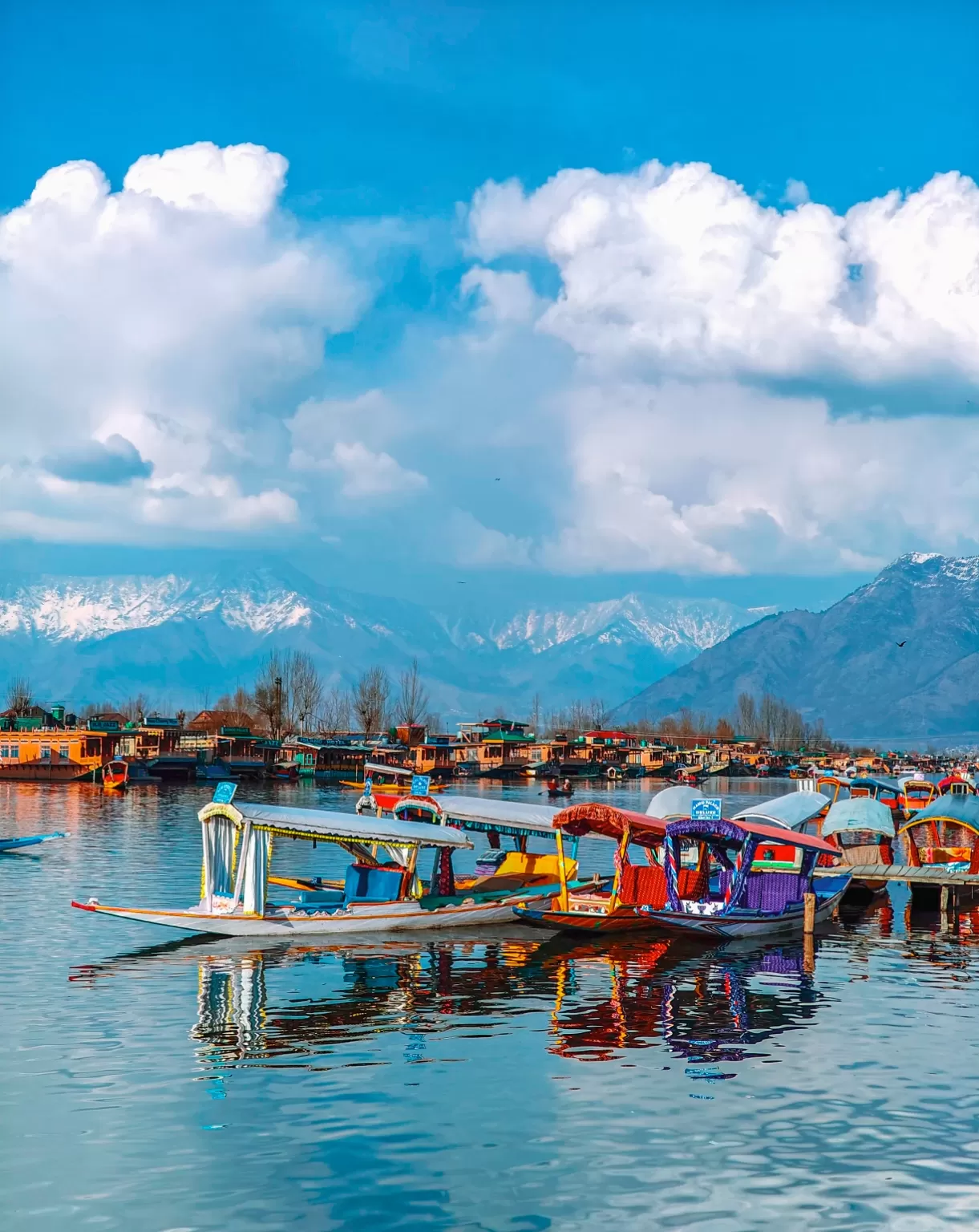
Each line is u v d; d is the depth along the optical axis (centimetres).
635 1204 1909
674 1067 2608
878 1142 2167
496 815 4803
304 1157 2066
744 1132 2211
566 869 4878
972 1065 2645
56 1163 2027
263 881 3972
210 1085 2422
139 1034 2783
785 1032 2917
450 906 4241
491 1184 1973
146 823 8519
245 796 11906
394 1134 2172
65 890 4978
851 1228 1845
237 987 3275
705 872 4722
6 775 14988
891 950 4116
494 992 3306
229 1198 1906
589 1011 3119
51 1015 2933
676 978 3562
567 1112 2297
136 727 16962
